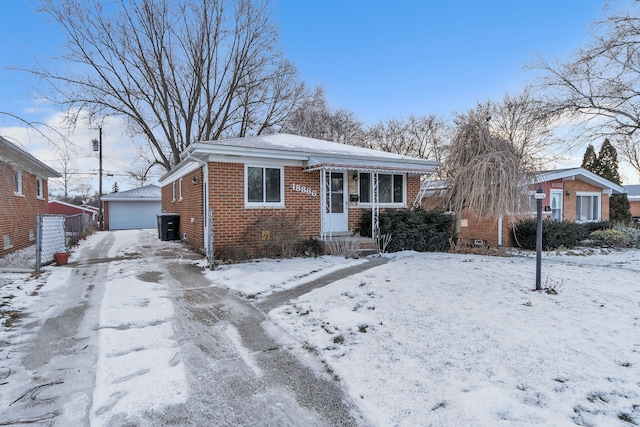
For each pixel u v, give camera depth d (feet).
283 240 30.94
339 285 19.76
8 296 18.38
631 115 30.30
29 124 17.98
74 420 8.25
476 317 14.15
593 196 55.93
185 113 74.49
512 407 8.23
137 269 25.90
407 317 14.57
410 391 9.37
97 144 66.80
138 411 8.61
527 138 40.75
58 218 31.22
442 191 42.80
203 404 8.95
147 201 89.97
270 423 8.21
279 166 33.45
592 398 8.65
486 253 37.06
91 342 12.75
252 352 12.05
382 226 35.09
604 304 15.66
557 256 36.01
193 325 14.57
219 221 30.42
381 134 106.32
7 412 8.53
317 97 97.40
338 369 10.74
